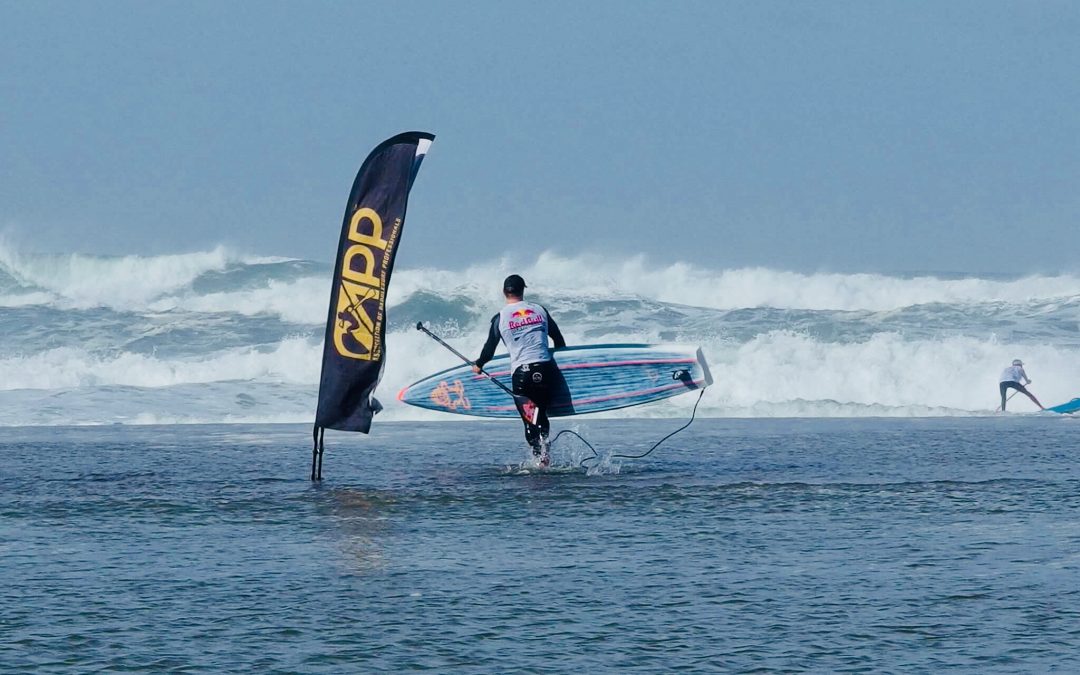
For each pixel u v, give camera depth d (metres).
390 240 39.22
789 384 97.44
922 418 75.94
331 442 55.56
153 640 19.09
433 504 34.06
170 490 37.31
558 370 47.75
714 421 72.25
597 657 18.16
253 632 19.59
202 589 22.88
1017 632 19.44
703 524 30.42
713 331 126.62
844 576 23.92
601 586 23.11
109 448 52.09
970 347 105.19
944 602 21.58
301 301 138.12
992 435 59.19
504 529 29.78
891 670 17.39
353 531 29.56
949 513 31.95
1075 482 38.41
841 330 126.44
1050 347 106.88
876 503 33.88
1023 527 29.56
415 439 56.97
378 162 39.34
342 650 18.50
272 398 83.06
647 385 47.81
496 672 17.38
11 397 80.56
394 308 137.00
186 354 119.88
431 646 18.75
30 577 24.03
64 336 125.38
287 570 24.69
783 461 46.03
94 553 26.67
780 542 27.78
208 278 155.75
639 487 37.62
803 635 19.38
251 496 35.81
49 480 39.94
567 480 39.69
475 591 22.67
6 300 143.62
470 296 138.00
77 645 18.80
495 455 48.84
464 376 50.22
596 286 151.75
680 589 22.81
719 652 18.38
